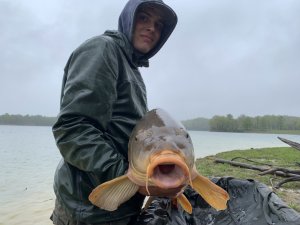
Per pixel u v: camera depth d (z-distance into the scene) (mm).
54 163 5277
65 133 792
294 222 979
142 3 933
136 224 926
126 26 958
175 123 719
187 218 1160
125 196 733
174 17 1027
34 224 1919
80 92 797
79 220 846
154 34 1009
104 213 842
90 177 832
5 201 2504
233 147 9430
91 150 784
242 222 1114
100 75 817
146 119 747
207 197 770
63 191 865
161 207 999
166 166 614
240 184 1249
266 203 1104
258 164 4023
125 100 904
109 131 873
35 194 2799
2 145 9500
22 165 5000
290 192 2359
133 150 714
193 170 732
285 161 4523
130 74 932
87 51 836
